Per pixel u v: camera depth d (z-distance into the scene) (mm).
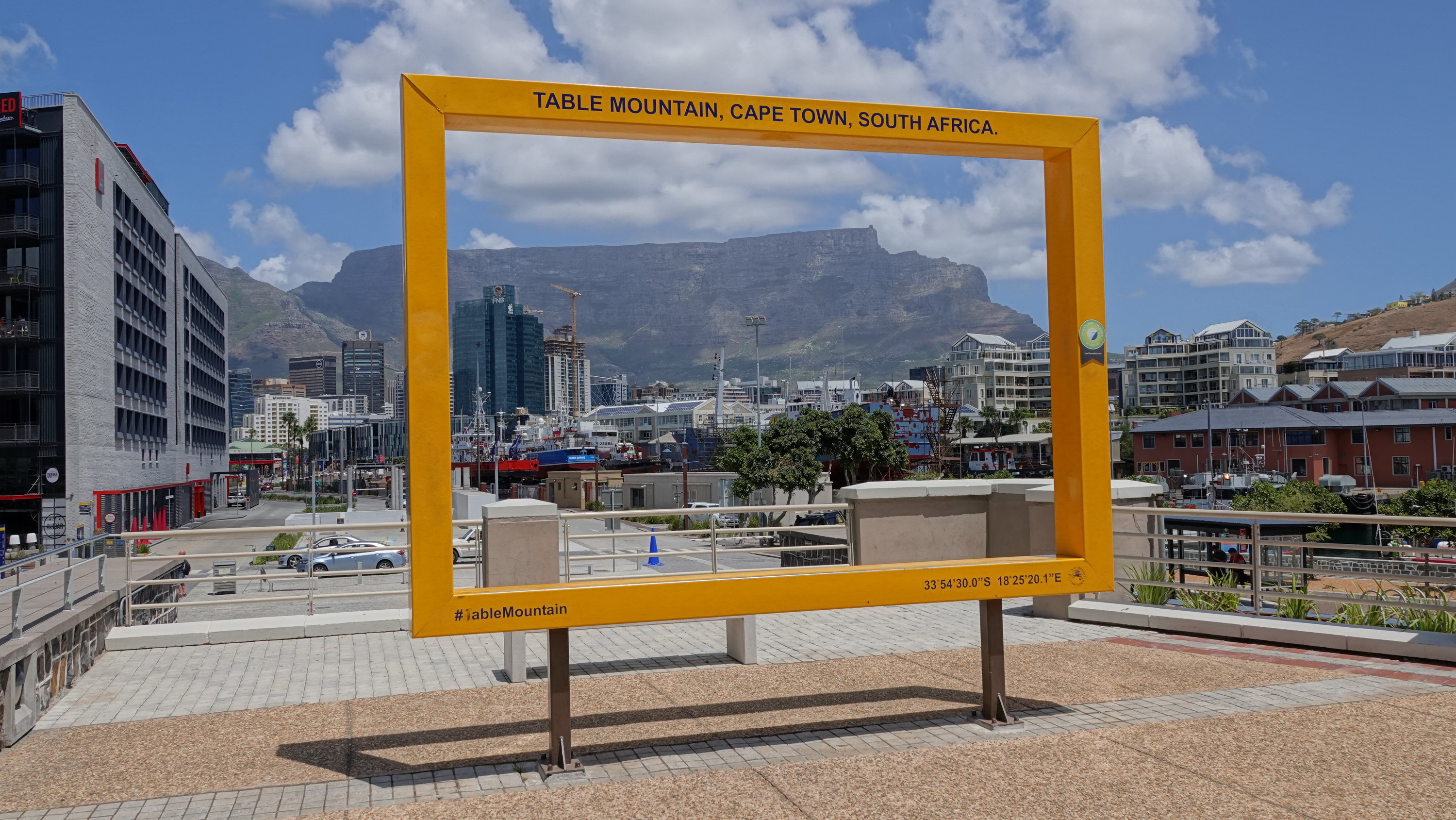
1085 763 5168
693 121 5523
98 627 8625
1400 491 89250
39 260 55594
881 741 5727
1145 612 9406
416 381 5043
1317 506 61312
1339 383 111500
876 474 69000
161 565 14844
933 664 7906
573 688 7332
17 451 54750
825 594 5699
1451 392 105875
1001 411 170125
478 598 5125
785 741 5793
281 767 5441
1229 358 182250
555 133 5531
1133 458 112250
